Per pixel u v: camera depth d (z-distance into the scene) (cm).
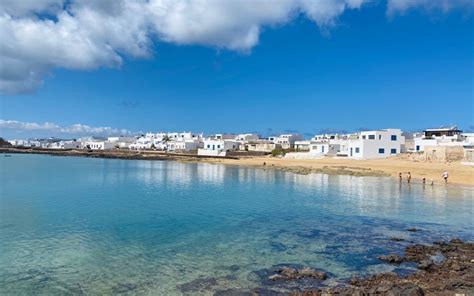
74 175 7350
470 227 3003
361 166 8894
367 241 2578
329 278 1877
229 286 1778
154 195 4747
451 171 7356
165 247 2425
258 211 3672
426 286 1694
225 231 2850
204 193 4972
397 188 5525
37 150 19538
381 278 1834
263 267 2048
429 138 11131
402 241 2575
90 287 1773
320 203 4153
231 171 8900
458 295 1552
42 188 5322
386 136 10762
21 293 1712
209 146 18038
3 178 6619
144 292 1716
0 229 2852
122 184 5953
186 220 3231
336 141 12875
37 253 2275
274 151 15300
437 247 2389
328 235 2739
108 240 2578
